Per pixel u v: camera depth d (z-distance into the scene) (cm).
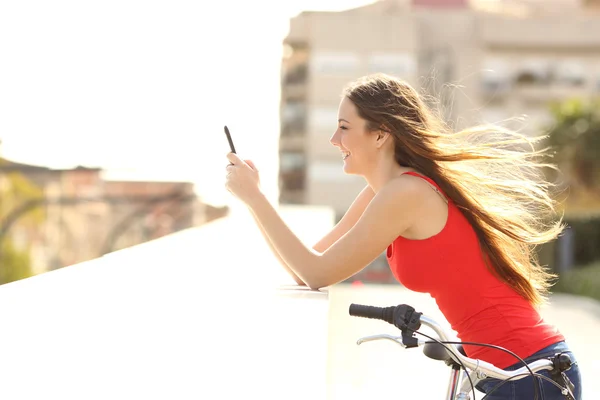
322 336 242
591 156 3422
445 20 5328
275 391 184
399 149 273
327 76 5291
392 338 222
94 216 6638
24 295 336
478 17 5300
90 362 215
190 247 662
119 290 355
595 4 6022
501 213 264
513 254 261
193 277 415
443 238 253
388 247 268
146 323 271
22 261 4972
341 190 5309
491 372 221
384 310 221
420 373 859
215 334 249
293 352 223
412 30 5238
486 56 5278
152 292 347
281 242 277
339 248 267
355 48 5284
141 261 510
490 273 252
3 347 233
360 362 913
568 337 1156
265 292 328
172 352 225
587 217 2227
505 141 276
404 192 255
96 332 255
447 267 253
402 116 271
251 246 686
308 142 5309
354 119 275
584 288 1789
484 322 249
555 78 5272
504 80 5269
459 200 256
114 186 6438
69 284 377
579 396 247
